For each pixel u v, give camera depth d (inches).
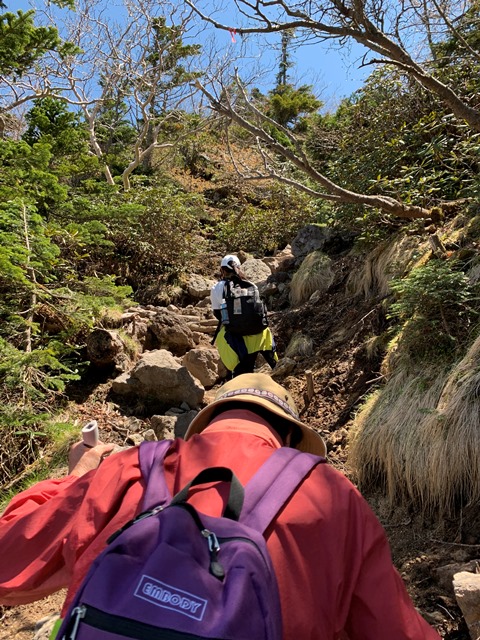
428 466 132.4
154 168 682.2
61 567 53.7
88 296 245.8
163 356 227.6
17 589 52.5
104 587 40.2
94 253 340.2
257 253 430.6
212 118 539.5
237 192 587.8
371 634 46.3
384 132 301.6
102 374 237.6
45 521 54.6
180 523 42.6
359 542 48.2
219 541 42.6
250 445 54.6
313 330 254.7
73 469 70.0
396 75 308.8
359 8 162.7
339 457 166.4
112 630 38.4
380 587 47.1
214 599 39.3
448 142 268.8
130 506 49.9
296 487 48.9
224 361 210.4
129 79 528.7
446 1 220.2
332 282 284.8
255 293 207.5
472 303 165.6
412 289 164.6
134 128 729.0
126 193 383.2
